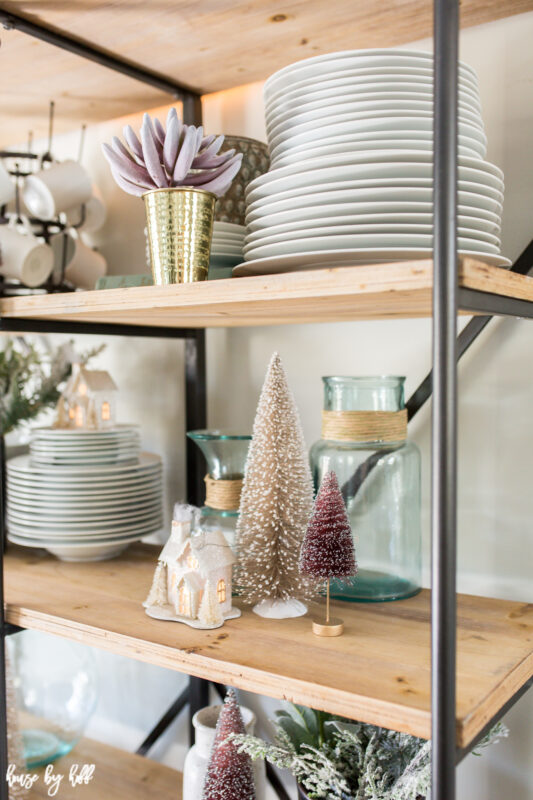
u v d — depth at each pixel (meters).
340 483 0.95
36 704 1.32
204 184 0.83
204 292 0.74
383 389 0.95
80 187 1.32
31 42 1.03
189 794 0.95
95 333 1.08
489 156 1.00
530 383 0.99
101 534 1.13
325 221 0.73
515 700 0.74
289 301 0.71
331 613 0.89
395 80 0.76
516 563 1.00
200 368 1.28
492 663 0.73
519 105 0.98
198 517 0.92
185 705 1.34
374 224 0.72
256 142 1.03
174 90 1.24
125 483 1.17
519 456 1.00
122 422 1.46
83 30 1.00
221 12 0.93
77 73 1.16
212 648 0.77
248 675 0.71
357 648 0.77
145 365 1.42
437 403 0.58
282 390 0.89
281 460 0.88
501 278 0.65
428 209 0.73
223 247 0.95
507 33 0.99
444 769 0.58
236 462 1.01
